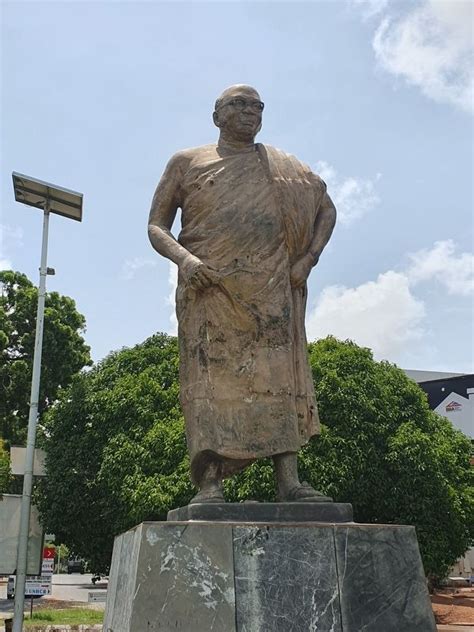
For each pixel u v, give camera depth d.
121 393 19.88
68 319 30.45
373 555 4.23
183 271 5.00
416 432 18.31
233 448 4.73
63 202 16.98
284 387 4.92
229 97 5.41
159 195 5.38
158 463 17.84
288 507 4.45
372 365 19.70
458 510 18.39
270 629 3.98
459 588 33.72
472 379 41.06
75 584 44.94
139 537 4.13
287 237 5.21
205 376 4.84
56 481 19.73
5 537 16.05
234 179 5.20
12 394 27.84
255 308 4.96
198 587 4.00
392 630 4.10
